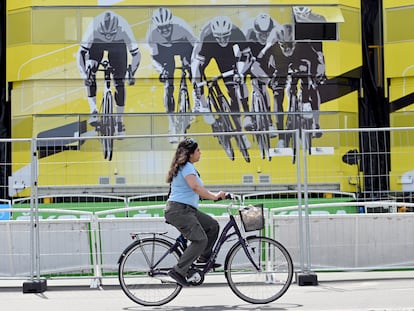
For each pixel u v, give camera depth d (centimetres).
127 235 1300
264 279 1038
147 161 1997
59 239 1293
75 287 1252
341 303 1027
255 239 1024
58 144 1786
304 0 2177
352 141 2108
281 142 1856
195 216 987
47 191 1747
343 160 2075
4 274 1293
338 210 1495
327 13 2169
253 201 1595
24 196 1845
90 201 1723
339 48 2181
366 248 1318
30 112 2153
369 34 2356
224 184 1855
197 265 998
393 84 2244
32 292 1188
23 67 2164
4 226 1294
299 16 2153
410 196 1659
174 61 2148
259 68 2152
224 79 2148
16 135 2169
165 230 1300
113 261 1296
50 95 2148
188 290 1195
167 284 1027
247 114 2138
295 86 2155
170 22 2159
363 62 2342
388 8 2252
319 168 2047
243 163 1867
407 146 1725
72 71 2152
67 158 1806
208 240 1001
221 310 987
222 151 1936
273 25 2167
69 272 1290
